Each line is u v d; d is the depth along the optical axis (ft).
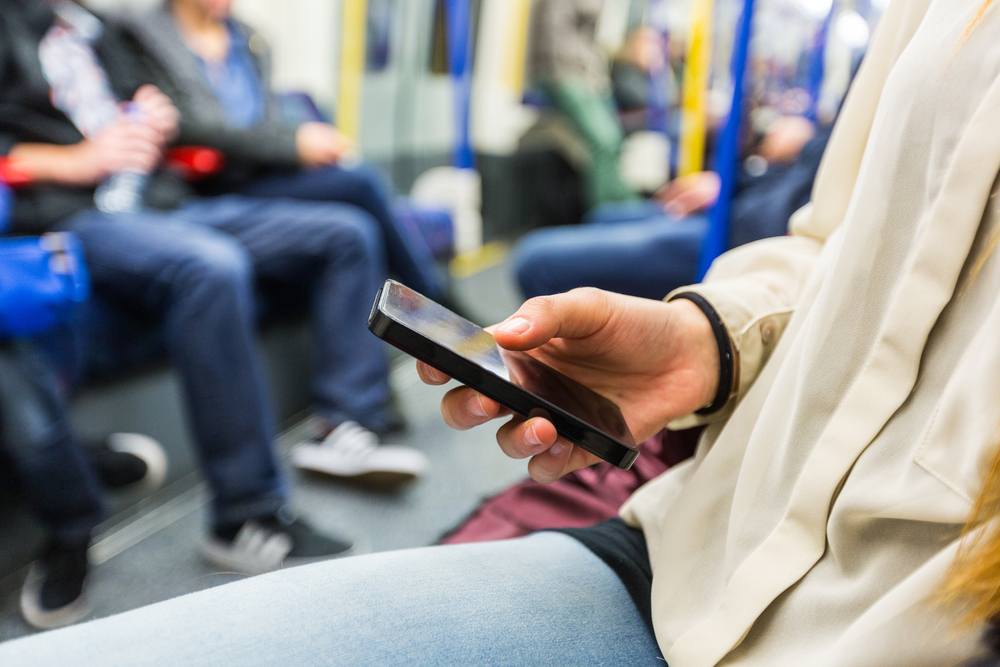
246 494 3.72
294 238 4.97
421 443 5.17
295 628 1.04
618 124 14.87
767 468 1.11
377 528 4.04
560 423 1.09
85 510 3.29
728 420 1.36
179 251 3.80
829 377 1.03
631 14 15.64
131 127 4.26
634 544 1.40
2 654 0.95
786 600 1.02
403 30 11.20
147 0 6.03
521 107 13.53
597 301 1.22
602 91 14.30
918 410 0.92
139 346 4.20
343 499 4.38
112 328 4.00
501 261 12.06
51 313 3.15
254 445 3.76
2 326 2.96
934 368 0.92
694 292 1.40
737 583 1.03
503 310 8.81
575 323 1.21
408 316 1.09
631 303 1.28
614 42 15.44
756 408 1.25
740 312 1.38
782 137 5.30
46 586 3.19
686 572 1.19
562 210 14.84
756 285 1.46
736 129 3.57
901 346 0.93
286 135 5.82
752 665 1.02
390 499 4.39
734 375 1.37
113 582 3.45
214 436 3.70
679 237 4.90
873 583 0.93
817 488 0.98
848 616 0.95
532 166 14.25
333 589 1.13
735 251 1.69
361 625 1.05
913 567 0.90
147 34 5.14
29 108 4.00
